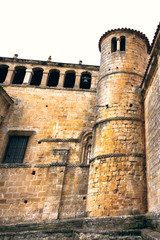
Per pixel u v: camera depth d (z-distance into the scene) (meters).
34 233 12.48
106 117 14.60
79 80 20.48
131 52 17.72
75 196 14.16
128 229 10.41
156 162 10.55
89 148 16.41
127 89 15.52
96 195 12.14
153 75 12.56
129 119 14.09
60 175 14.80
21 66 21.41
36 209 13.83
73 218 13.37
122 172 12.23
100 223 10.97
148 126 13.09
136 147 13.07
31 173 15.18
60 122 17.64
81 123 17.58
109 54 18.28
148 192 11.45
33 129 17.31
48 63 21.42
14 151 16.62
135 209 11.19
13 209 13.92
